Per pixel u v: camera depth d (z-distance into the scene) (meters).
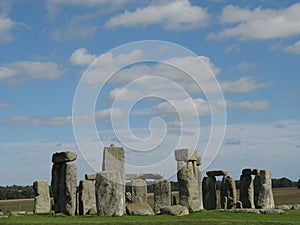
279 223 37.09
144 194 52.59
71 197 46.72
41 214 48.22
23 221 39.47
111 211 42.50
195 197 46.56
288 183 108.56
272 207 54.09
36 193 53.75
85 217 42.31
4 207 73.12
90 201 48.34
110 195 42.66
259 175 55.78
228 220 38.53
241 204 56.50
